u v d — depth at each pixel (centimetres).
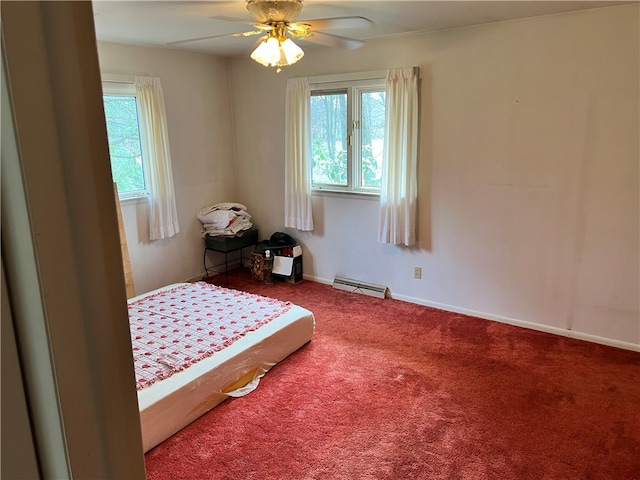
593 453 234
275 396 287
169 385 251
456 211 389
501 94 349
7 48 42
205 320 325
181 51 448
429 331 372
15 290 46
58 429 51
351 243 457
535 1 283
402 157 393
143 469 61
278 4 228
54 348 49
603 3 290
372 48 401
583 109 321
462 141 373
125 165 427
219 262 526
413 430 254
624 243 324
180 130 460
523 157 350
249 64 481
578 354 331
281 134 477
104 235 52
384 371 313
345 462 232
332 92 436
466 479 219
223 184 514
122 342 56
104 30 345
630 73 301
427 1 279
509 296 380
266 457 236
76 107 47
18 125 43
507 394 285
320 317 401
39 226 46
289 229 500
